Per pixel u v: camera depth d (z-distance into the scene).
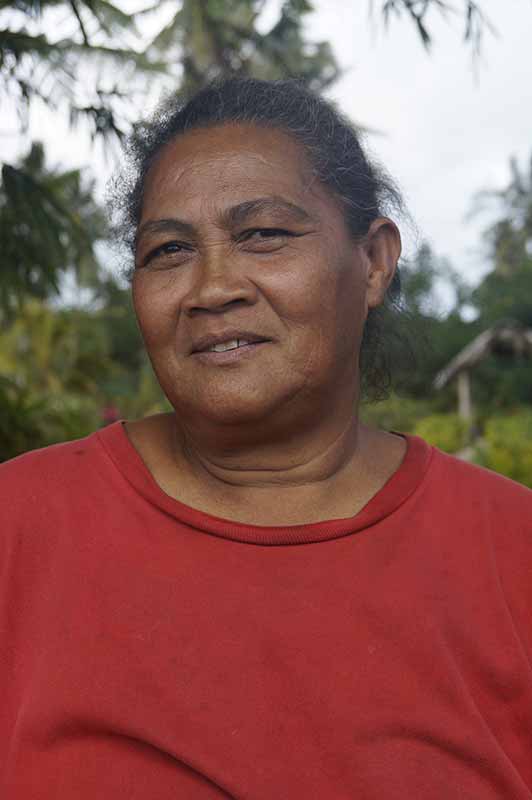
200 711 1.05
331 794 1.03
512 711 1.12
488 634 1.13
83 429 4.28
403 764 1.05
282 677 1.06
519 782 1.08
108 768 1.04
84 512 1.16
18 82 2.22
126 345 13.47
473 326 24.33
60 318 9.96
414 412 15.06
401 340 1.47
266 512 1.19
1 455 3.86
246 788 1.02
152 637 1.08
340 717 1.05
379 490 1.21
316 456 1.20
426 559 1.15
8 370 8.89
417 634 1.10
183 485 1.21
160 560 1.12
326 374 1.14
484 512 1.21
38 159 2.68
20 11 2.11
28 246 2.77
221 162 1.14
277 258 1.11
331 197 1.17
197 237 1.12
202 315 1.11
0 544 1.15
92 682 1.06
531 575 1.19
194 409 1.13
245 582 1.11
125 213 1.33
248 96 1.20
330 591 1.11
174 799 1.03
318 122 1.20
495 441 9.66
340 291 1.15
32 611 1.12
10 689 1.10
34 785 1.04
